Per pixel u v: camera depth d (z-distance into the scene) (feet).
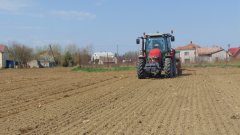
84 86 77.56
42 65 302.04
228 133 32.40
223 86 74.84
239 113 41.91
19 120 39.63
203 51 316.40
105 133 33.04
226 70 139.03
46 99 56.29
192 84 79.10
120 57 214.48
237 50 313.12
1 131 34.35
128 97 58.03
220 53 309.01
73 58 267.39
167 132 32.99
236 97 56.75
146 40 96.78
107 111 44.83
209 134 32.12
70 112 44.24
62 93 64.34
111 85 79.10
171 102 51.80
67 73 138.82
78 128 35.14
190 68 157.89
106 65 186.29
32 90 69.31
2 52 290.56
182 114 41.88
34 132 33.78
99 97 58.18
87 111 44.88
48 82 89.04
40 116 41.73
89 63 209.87
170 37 98.48
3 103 52.26
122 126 35.78
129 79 95.71
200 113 42.37
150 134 32.35
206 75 110.01
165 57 95.30
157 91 66.08
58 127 35.73
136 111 44.45
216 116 40.42
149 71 93.04
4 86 78.13
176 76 104.73
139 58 95.66
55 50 327.06
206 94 60.90
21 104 51.24
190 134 32.19
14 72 161.89
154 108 46.55
